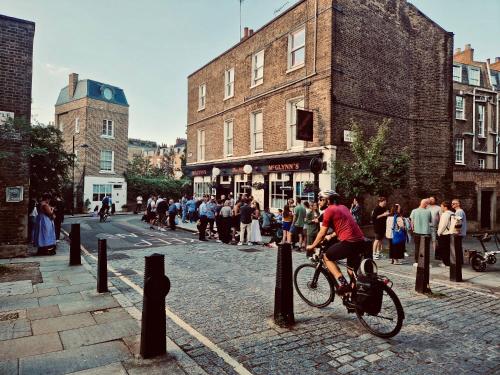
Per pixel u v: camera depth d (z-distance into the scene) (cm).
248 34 1850
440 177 1530
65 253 952
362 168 969
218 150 1952
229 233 1191
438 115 1537
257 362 334
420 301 536
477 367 328
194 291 579
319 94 1274
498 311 493
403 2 1493
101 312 466
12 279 645
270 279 661
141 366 319
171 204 1642
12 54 905
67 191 3005
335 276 445
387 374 313
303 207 1030
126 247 1068
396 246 834
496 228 1752
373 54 1370
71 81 3312
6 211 871
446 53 1568
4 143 871
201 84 2155
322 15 1275
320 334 402
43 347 358
